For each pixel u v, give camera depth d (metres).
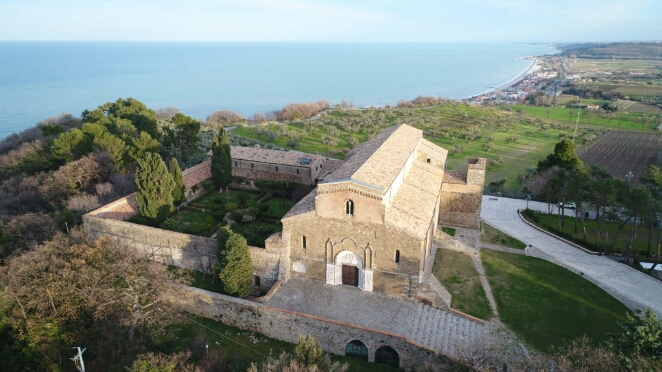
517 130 162.38
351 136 146.88
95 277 44.19
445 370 40.91
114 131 105.12
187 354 36.78
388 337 42.62
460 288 53.16
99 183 80.31
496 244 65.62
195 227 66.75
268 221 73.19
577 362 33.16
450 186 69.38
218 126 167.50
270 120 196.12
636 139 137.88
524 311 49.22
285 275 53.06
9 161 100.19
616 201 64.38
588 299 51.84
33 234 61.53
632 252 62.66
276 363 33.97
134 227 60.28
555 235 69.44
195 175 86.56
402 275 48.97
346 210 48.88
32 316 42.91
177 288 50.22
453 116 187.50
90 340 43.25
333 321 44.44
